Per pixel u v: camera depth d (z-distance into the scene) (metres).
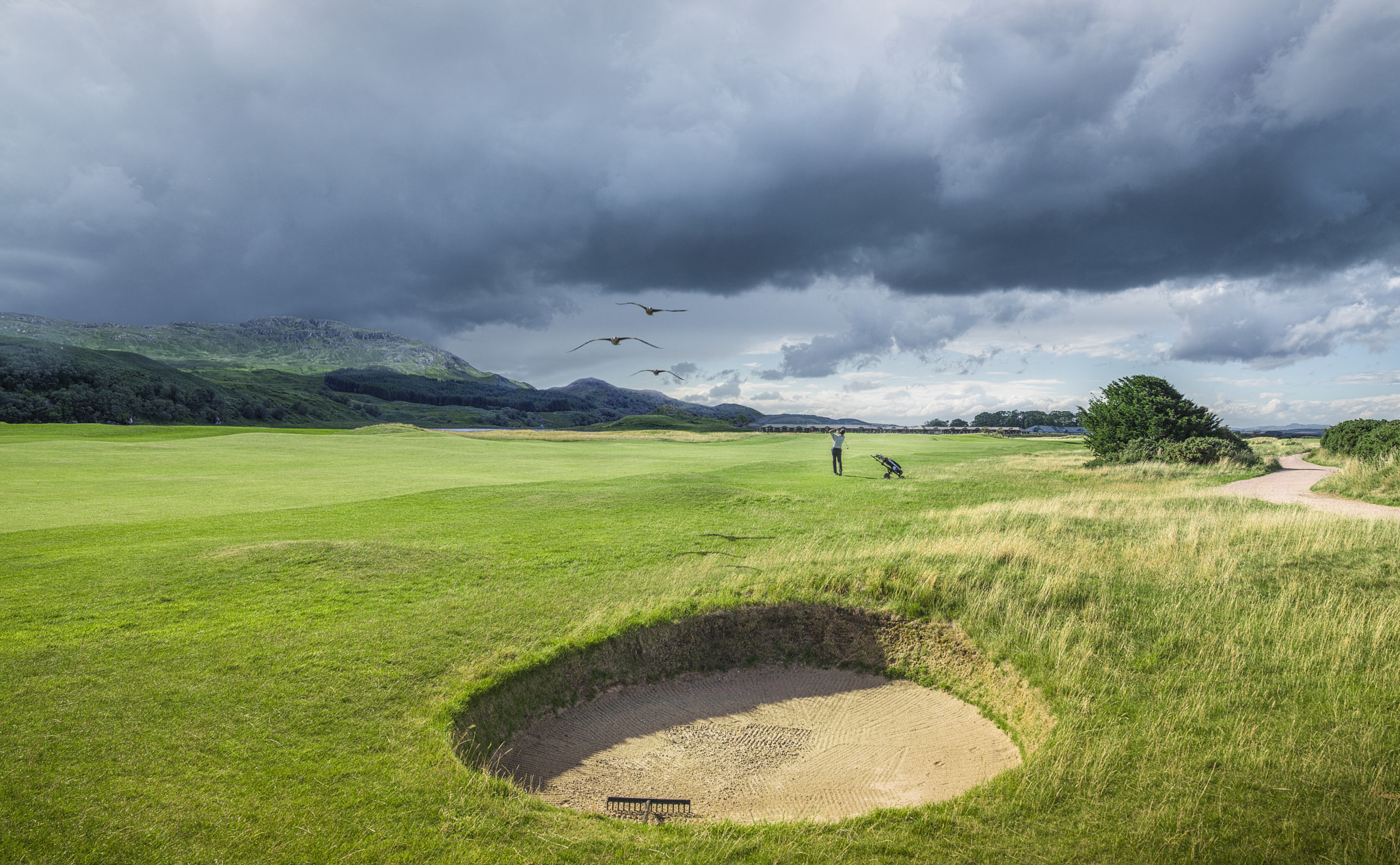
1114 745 6.52
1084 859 5.09
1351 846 5.06
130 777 5.99
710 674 10.00
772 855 5.23
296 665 8.40
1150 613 9.91
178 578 11.80
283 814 5.55
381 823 5.50
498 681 8.20
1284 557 12.05
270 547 13.43
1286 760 6.13
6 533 15.48
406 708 7.44
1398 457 22.50
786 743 8.27
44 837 5.20
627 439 71.25
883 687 9.62
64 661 8.34
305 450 42.62
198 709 7.25
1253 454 34.53
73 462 31.78
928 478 29.72
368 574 12.31
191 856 5.04
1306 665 8.00
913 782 7.29
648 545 15.34
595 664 9.33
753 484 27.16
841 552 14.41
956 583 11.27
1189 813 5.51
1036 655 8.79
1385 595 10.11
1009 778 6.16
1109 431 38.38
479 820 5.59
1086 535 15.37
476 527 17.34
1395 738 6.41
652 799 6.98
